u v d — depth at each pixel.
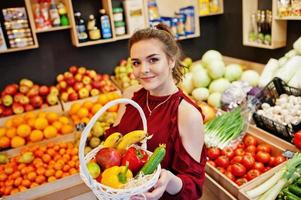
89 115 2.27
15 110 2.37
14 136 2.10
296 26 2.47
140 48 1.10
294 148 1.80
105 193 0.78
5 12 2.30
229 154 1.90
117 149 0.97
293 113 1.92
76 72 2.78
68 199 1.81
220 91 2.55
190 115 1.15
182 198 1.06
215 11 3.11
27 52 2.66
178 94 1.22
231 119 2.10
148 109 1.27
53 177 1.81
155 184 0.87
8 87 2.48
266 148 1.90
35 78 2.76
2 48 2.34
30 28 2.41
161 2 2.99
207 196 1.86
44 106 2.48
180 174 1.12
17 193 1.68
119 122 1.47
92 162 0.89
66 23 2.57
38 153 1.93
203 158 1.21
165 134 1.18
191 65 3.03
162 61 1.11
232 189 1.66
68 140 2.19
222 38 3.32
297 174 1.52
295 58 2.26
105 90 2.65
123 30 2.70
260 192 1.54
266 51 2.83
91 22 2.61
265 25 2.55
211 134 2.06
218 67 2.55
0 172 1.84
